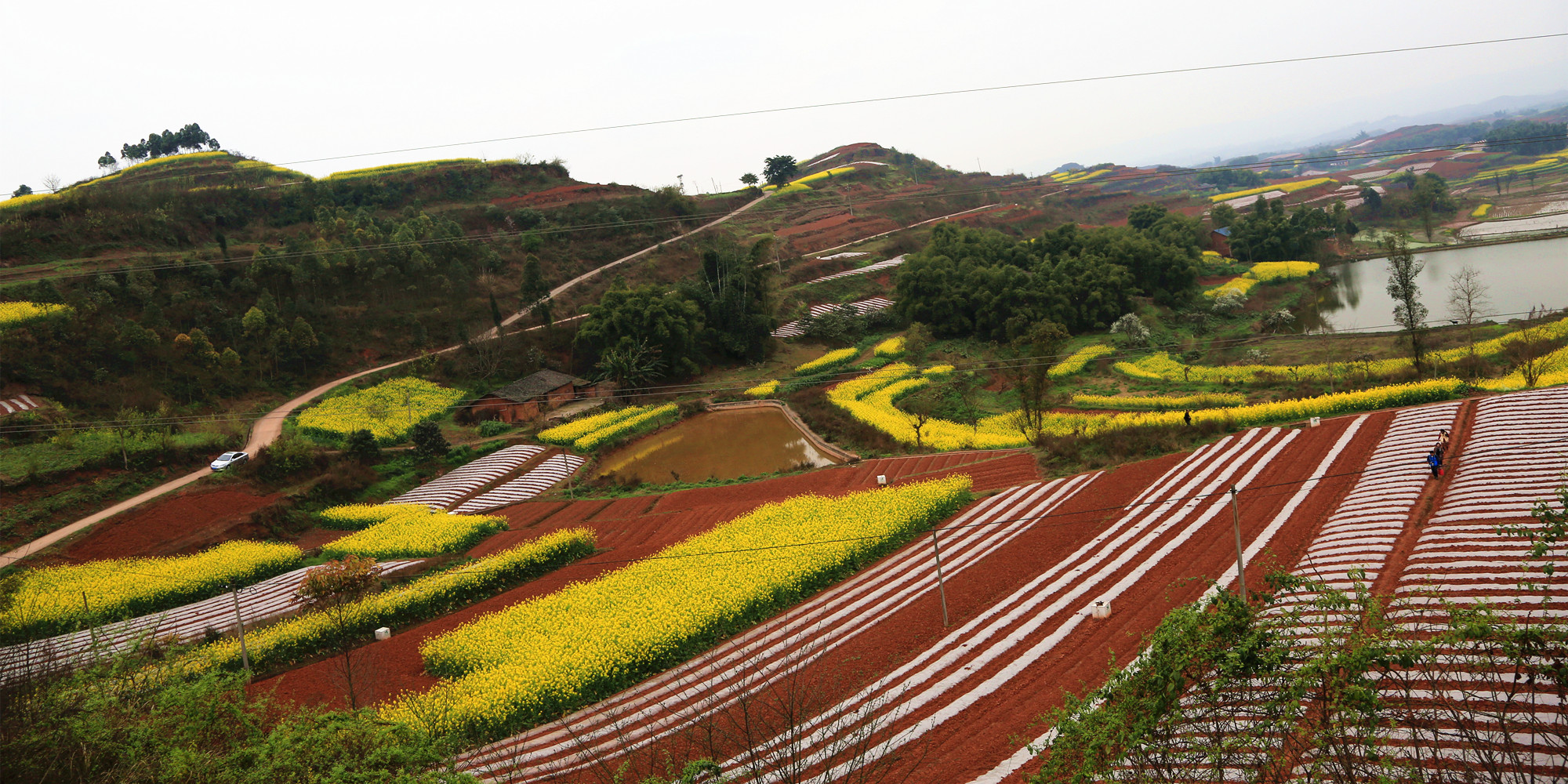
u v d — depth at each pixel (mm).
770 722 19812
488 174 119375
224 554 42938
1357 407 43031
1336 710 10570
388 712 24453
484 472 57406
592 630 28594
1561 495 11172
